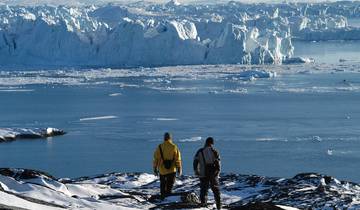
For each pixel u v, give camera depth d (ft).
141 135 327.67
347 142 300.81
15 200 39.73
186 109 435.12
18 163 261.44
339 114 406.41
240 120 383.04
